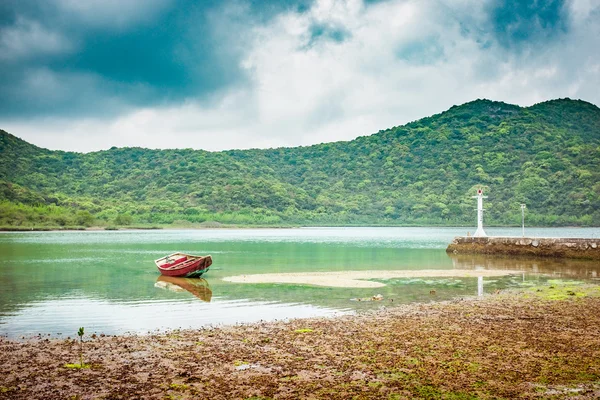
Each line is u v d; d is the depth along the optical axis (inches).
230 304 1073.5
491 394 503.5
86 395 511.5
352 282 1428.4
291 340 724.7
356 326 816.3
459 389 517.7
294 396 505.4
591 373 561.9
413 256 2406.5
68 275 1610.5
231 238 4498.0
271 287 1333.7
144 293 1235.9
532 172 7755.9
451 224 7819.9
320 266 1926.7
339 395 506.3
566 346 673.6
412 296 1165.7
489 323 828.0
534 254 2171.5
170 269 1556.3
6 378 563.5
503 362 604.1
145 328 837.8
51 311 995.9
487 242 2388.0
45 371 587.8
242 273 1680.6
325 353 652.1
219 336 757.9
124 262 2063.2
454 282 1421.0
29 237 4340.6
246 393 514.0
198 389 526.3
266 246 3265.3
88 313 975.0
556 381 537.3
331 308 1012.5
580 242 2032.5
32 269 1785.2
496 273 1644.9
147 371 585.9
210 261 1574.8
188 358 636.7
